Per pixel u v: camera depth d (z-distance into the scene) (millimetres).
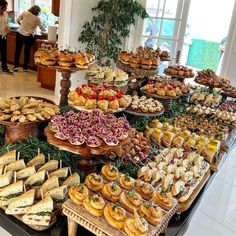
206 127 2988
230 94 3969
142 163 1979
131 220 1232
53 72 5336
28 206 1464
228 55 4766
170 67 3936
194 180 1936
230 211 2475
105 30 5191
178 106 3414
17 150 1897
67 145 1571
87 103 2094
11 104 2096
